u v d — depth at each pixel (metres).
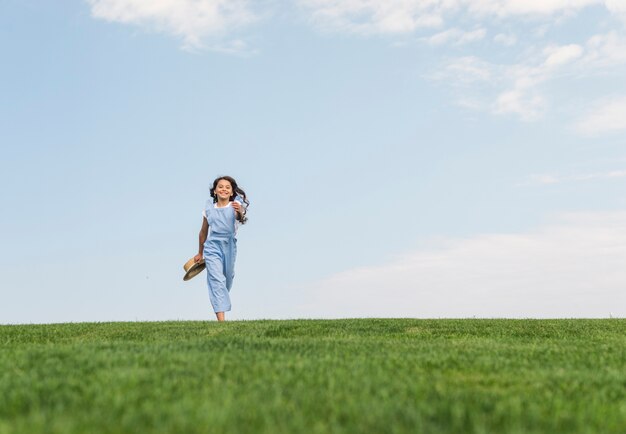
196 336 8.91
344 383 4.84
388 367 5.65
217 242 11.64
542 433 3.64
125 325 10.41
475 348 7.32
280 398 4.27
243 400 4.17
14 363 5.84
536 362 6.23
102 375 5.05
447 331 9.80
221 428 3.54
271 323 10.54
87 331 9.70
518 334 9.62
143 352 6.48
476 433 3.57
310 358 6.19
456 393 4.56
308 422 3.78
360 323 10.66
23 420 3.68
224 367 5.49
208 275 11.71
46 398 4.31
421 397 4.43
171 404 4.08
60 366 5.54
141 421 3.67
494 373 5.50
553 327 10.29
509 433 3.57
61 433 3.40
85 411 3.94
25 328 10.30
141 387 4.63
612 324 10.78
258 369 5.40
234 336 8.85
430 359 6.19
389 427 3.66
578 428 3.80
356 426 3.67
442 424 3.79
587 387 4.98
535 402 4.36
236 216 11.80
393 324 10.53
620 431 3.80
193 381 4.84
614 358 6.69
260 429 3.58
